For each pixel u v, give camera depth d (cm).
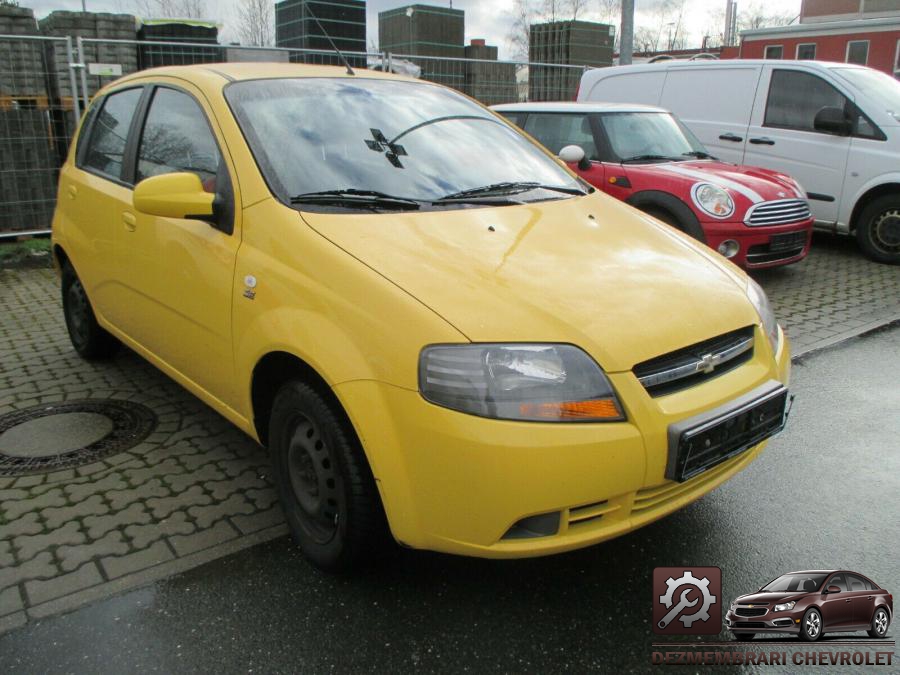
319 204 289
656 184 692
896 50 2380
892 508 329
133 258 370
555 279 259
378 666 234
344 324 246
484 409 221
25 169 813
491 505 221
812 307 653
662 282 271
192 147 336
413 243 269
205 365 324
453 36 1259
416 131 350
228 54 884
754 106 883
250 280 282
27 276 749
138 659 235
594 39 1599
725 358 259
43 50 803
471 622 254
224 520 312
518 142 388
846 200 827
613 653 241
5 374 477
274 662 235
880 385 475
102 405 427
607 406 226
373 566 274
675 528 311
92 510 318
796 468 366
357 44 940
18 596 262
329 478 262
